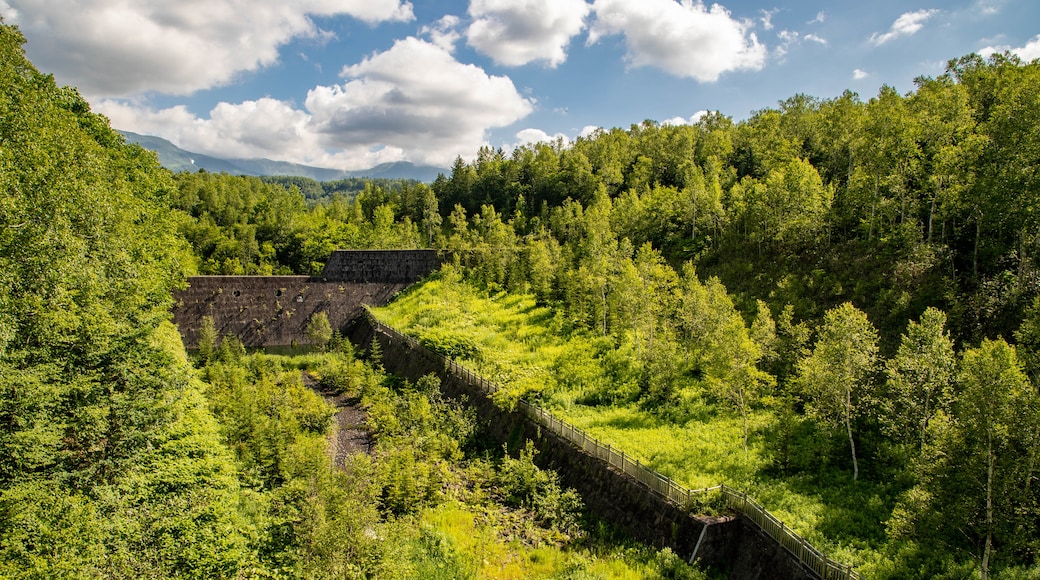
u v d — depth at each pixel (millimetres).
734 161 92312
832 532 20812
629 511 25156
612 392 37250
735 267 53188
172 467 23266
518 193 122312
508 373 41375
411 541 23750
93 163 27141
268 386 42656
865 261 42594
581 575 21484
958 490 16750
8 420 19359
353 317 72375
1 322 19031
